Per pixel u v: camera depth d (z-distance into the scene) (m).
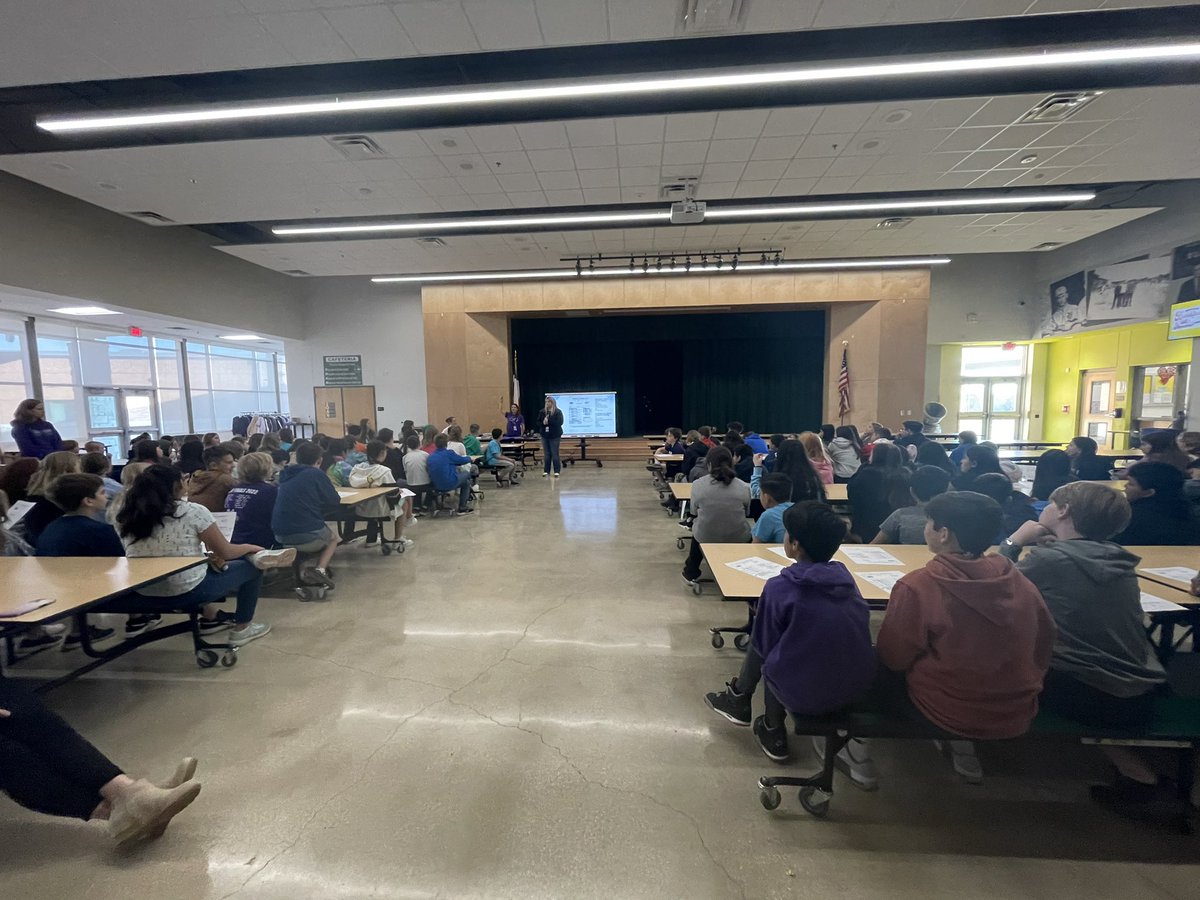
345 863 1.59
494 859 1.60
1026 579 1.60
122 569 2.36
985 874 1.53
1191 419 8.25
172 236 9.06
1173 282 8.55
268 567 3.02
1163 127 5.09
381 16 3.49
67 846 1.65
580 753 2.09
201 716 2.34
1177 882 1.50
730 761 2.04
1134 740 1.61
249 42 3.71
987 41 4.35
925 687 1.65
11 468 3.67
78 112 4.39
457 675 2.70
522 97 4.16
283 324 12.09
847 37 4.36
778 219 7.80
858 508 3.68
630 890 1.49
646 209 7.63
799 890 1.49
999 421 12.42
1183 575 2.24
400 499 5.07
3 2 3.26
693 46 4.46
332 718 2.33
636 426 15.12
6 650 2.79
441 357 11.83
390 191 6.42
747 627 2.94
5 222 6.46
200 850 1.63
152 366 11.20
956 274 11.79
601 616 3.45
